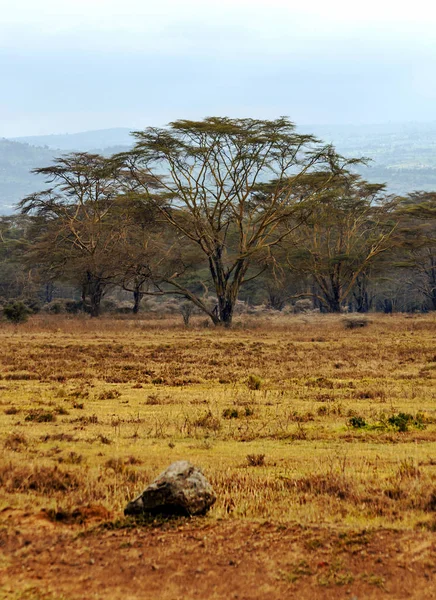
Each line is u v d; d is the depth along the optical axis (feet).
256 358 258.57
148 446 108.99
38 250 532.32
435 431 122.93
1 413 138.72
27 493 81.30
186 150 406.62
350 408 147.84
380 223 586.45
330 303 605.31
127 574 58.59
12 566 59.77
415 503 77.71
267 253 473.67
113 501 77.87
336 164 421.59
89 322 473.67
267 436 118.11
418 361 246.27
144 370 217.15
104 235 518.37
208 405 150.82
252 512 74.38
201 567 59.77
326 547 63.52
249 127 406.62
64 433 117.39
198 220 426.10
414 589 56.13
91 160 513.04
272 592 55.88
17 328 416.05
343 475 87.35
